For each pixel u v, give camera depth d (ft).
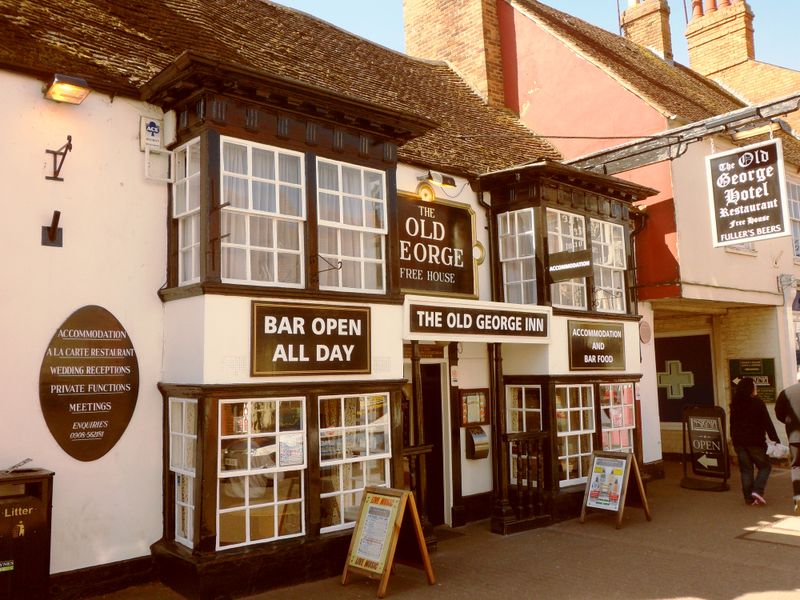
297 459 21.24
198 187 20.83
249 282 21.04
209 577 18.81
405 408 28.68
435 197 29.40
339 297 22.58
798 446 28.96
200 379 19.47
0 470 17.79
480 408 30.73
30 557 16.96
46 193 19.51
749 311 46.42
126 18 25.61
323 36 38.24
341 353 22.50
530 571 21.84
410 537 21.24
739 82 65.41
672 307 44.09
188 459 20.26
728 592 19.26
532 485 29.40
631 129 39.14
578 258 28.58
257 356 20.49
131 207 21.16
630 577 20.92
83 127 20.40
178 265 21.66
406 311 24.35
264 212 21.40
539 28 44.39
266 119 21.66
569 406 30.91
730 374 47.14
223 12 32.37
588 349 31.96
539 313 29.09
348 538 21.99
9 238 18.74
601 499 28.35
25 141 19.27
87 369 19.79
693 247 38.19
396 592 19.90
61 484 19.03
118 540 19.94
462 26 47.21
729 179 31.86
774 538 25.03
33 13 21.93
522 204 30.89
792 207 48.29
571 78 42.42
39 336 19.01
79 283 19.88
